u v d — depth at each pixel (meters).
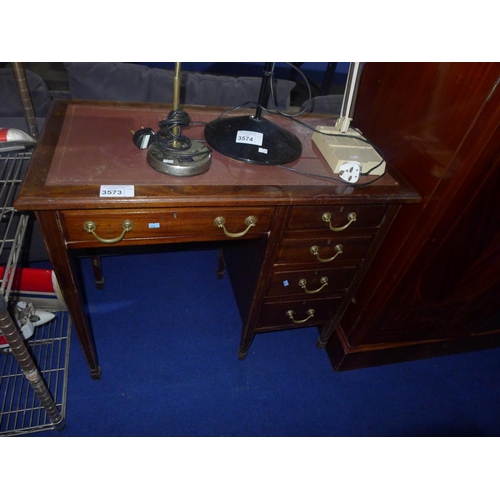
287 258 0.99
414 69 0.91
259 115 0.95
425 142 0.90
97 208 0.73
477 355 1.57
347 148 0.94
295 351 1.44
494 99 0.71
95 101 1.04
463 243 1.01
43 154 0.81
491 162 0.80
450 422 1.32
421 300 1.18
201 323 1.47
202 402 1.24
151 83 1.25
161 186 0.77
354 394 1.34
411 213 0.97
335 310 1.23
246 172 0.86
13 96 1.16
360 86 1.14
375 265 1.14
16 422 1.07
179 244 1.70
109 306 1.47
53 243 0.78
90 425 1.13
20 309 1.13
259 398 1.28
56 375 1.19
